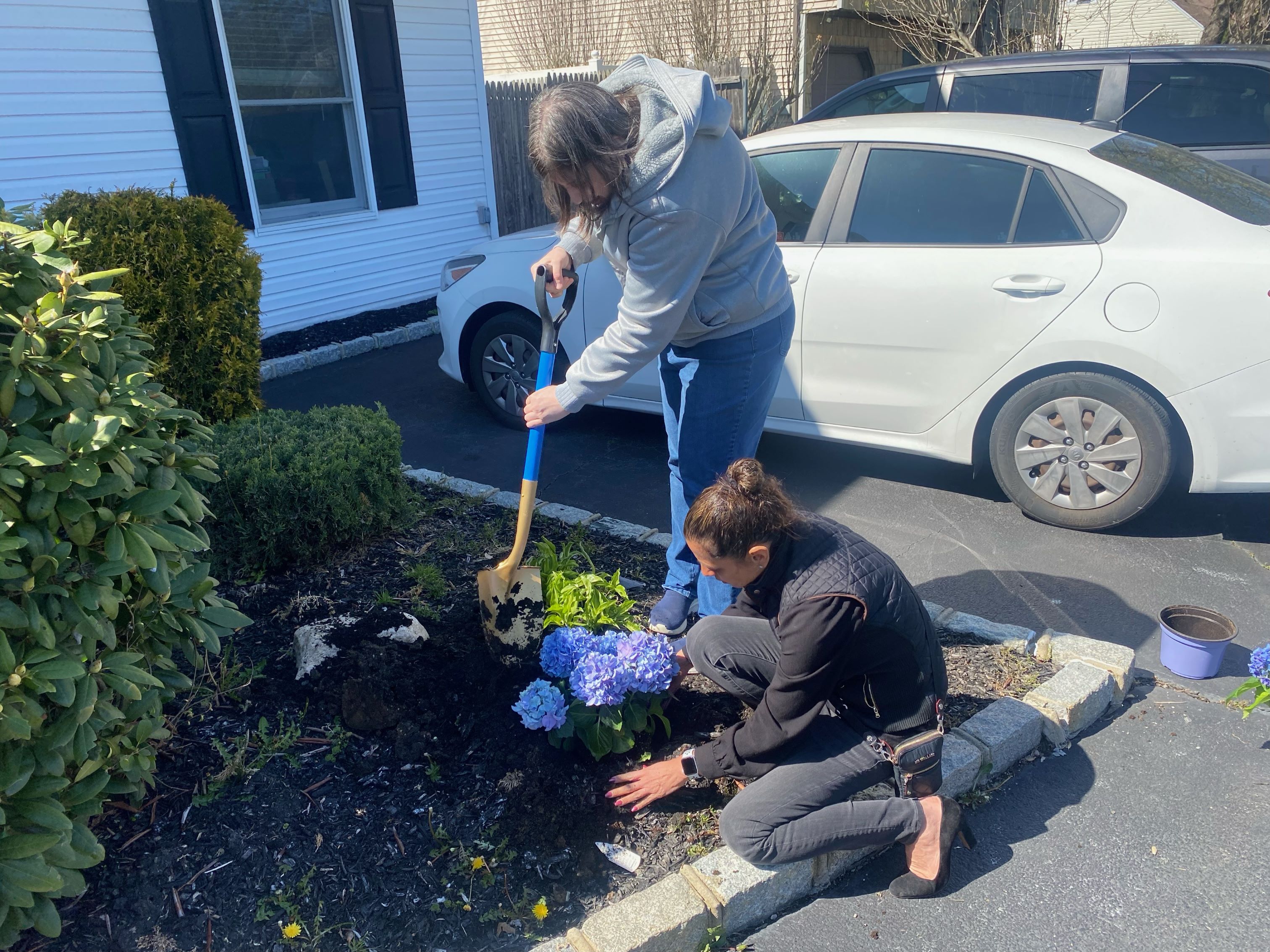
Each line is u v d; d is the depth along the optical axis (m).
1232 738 2.82
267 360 6.76
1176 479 4.60
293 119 7.58
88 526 1.94
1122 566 3.80
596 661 2.40
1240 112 5.79
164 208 3.91
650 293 2.37
